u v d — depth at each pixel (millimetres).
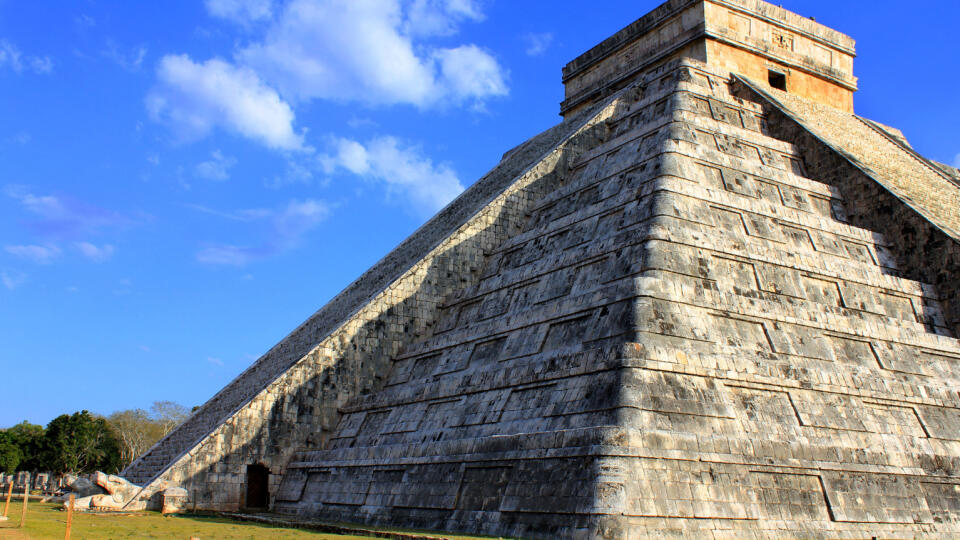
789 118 36781
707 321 24250
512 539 20328
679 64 38469
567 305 25984
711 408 22172
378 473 26938
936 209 32938
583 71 49531
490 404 25578
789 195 32250
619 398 21125
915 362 27172
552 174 37656
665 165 29422
